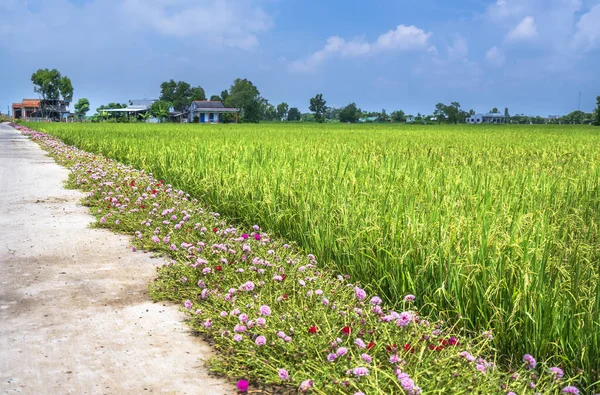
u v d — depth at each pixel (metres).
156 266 6.45
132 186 10.68
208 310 4.76
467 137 28.33
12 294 5.38
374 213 6.23
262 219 8.09
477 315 4.55
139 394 3.49
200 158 12.50
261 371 3.78
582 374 3.73
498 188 7.88
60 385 3.57
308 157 11.29
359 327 4.03
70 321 4.71
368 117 167.12
